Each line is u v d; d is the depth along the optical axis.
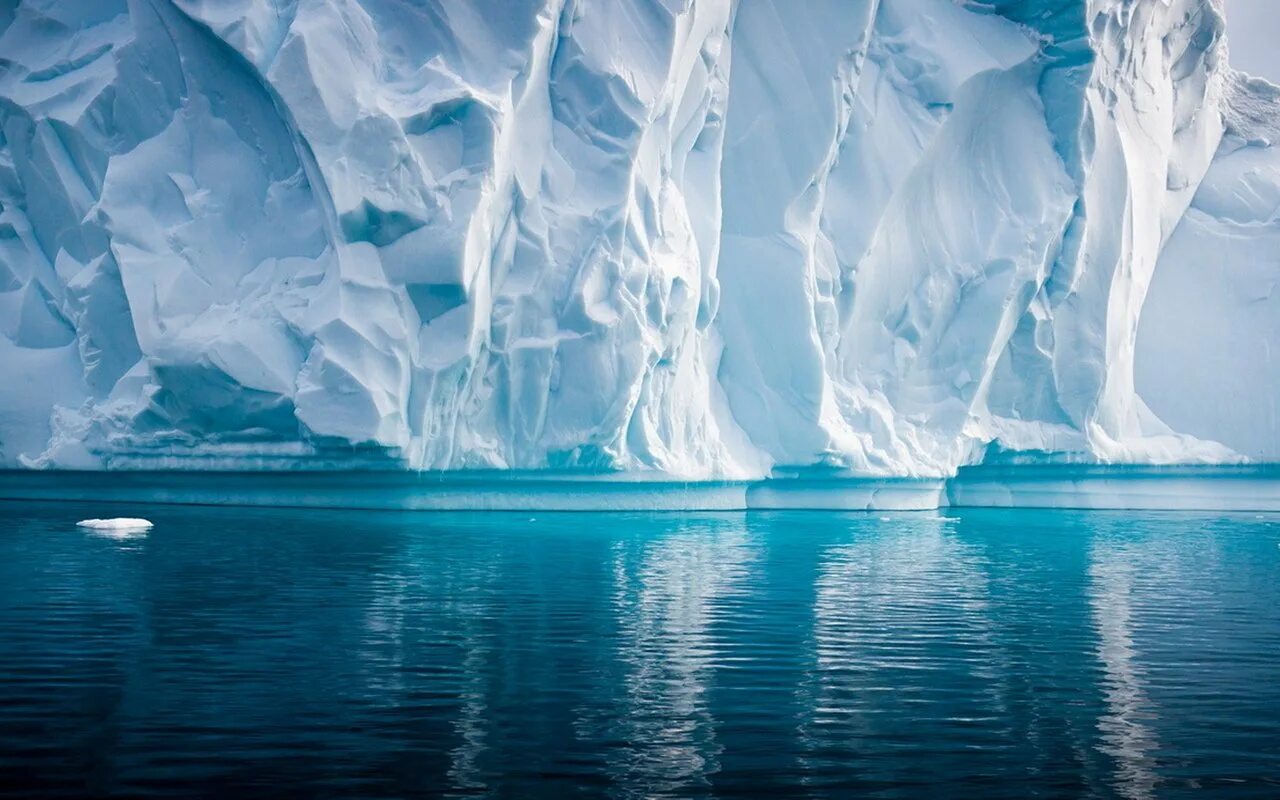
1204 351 29.61
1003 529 21.36
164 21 20.25
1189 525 23.23
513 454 20.28
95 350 21.14
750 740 6.73
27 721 6.79
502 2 19.72
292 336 19.00
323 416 18.28
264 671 8.05
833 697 7.75
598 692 7.71
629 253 20.64
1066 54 26.31
